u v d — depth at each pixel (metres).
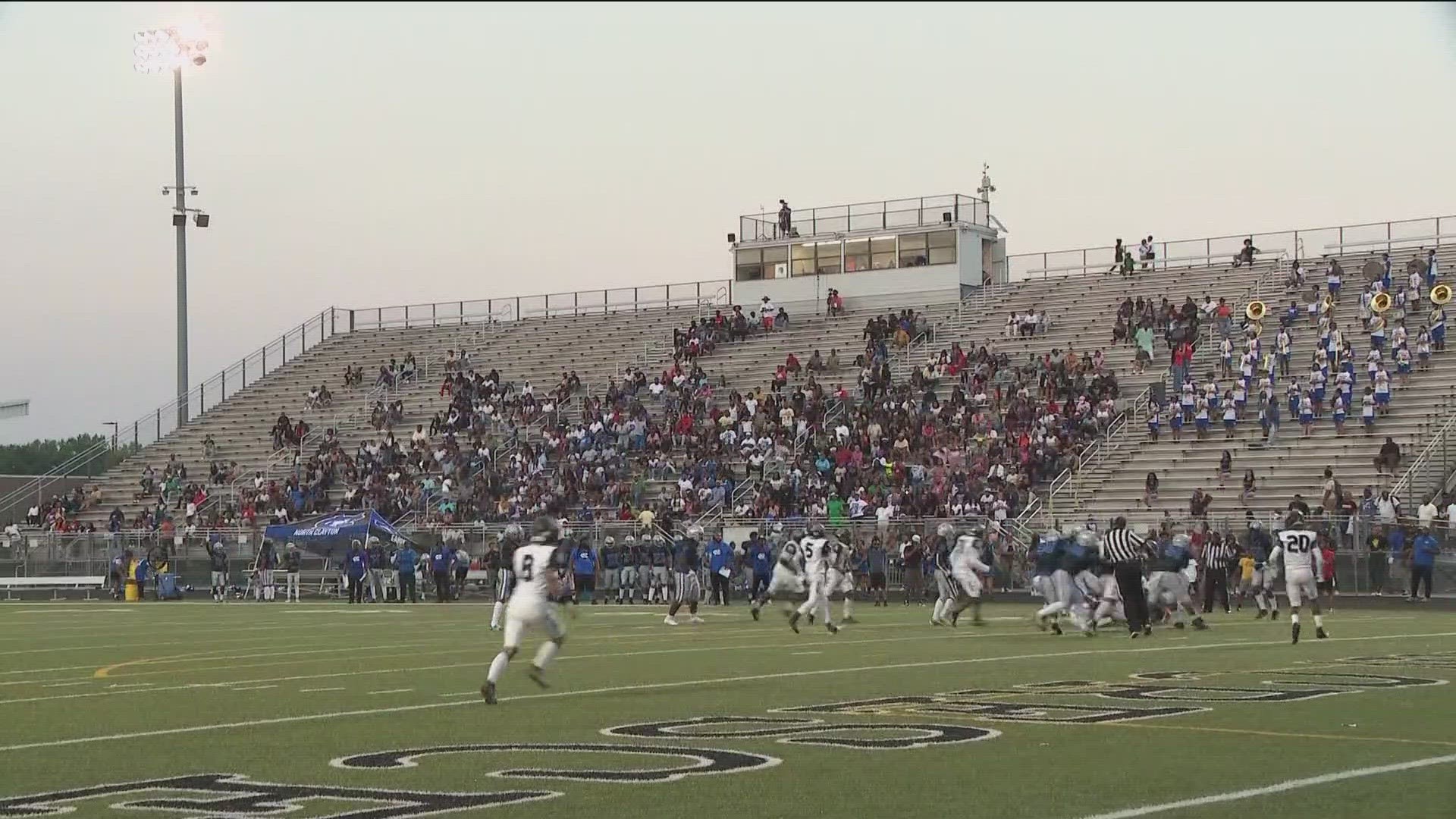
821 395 53.69
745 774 11.17
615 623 33.44
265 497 57.50
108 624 35.12
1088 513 44.53
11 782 11.19
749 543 42.72
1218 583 35.97
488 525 49.69
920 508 46.03
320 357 71.38
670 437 54.34
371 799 10.28
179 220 66.44
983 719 14.31
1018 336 56.44
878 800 10.09
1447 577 37.88
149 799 10.34
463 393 61.66
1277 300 53.66
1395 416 45.22
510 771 11.42
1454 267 52.50
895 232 63.59
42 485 63.97
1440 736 12.98
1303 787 10.47
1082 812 9.64
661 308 67.94
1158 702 15.62
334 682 19.22
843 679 18.69
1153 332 52.84
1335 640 25.27
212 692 18.06
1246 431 46.47
